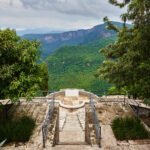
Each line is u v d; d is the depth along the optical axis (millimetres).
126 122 15812
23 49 14188
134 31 12602
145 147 13617
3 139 14031
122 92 25312
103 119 17250
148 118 18078
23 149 13391
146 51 11875
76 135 16328
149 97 13281
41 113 18219
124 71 13008
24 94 13836
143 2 11102
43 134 13750
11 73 13477
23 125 15445
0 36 13742
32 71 14312
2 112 17234
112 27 15547
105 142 14188
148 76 12312
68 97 21938
